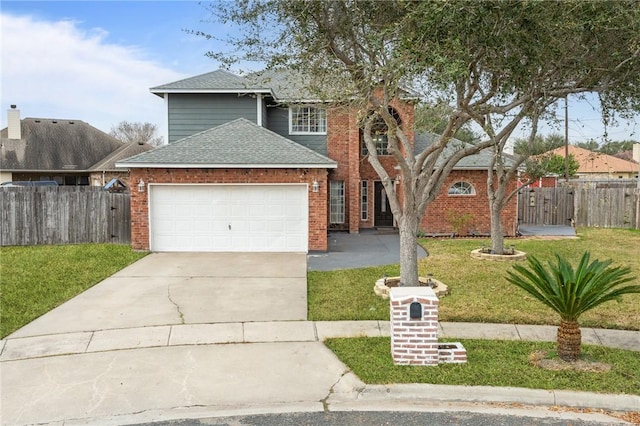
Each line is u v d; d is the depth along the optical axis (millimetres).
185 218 13797
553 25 6422
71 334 6773
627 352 6027
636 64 7520
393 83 6707
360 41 7590
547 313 7637
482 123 7867
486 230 17359
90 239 14961
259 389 5141
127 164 13297
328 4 7219
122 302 8383
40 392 5066
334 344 6391
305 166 13641
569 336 5684
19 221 14555
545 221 22141
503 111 7816
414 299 5594
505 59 6766
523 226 21172
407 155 8758
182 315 7645
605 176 39719
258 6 7457
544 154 12828
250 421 4492
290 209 13867
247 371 5598
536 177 12180
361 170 19953
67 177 30359
